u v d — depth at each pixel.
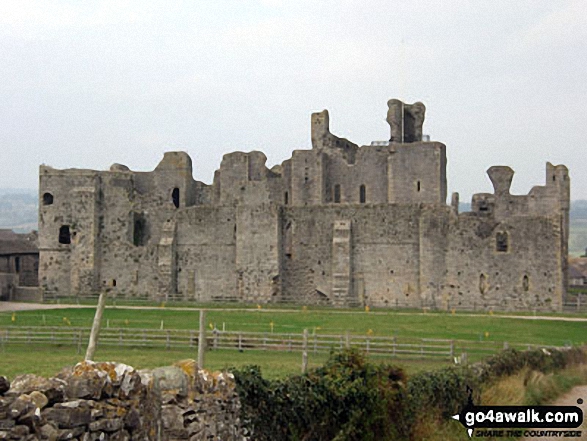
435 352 55.41
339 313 81.62
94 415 15.79
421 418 31.34
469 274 89.19
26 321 71.12
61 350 56.88
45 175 102.75
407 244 91.50
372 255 92.38
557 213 92.56
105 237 102.00
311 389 26.16
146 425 17.72
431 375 34.34
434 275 90.06
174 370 19.94
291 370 42.91
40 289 95.75
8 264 111.38
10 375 39.53
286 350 57.75
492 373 40.62
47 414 14.80
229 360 51.16
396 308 88.44
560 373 48.41
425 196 101.56
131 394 17.09
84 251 101.00
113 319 73.69
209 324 70.44
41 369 42.91
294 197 104.94
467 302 89.00
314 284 94.00
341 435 26.38
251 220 95.44
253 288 94.94
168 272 97.38
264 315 78.88
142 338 61.16
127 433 16.83
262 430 23.33
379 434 28.88
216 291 97.06
